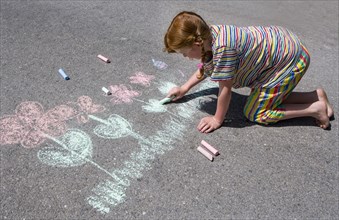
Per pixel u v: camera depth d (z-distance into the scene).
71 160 2.77
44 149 2.84
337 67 4.20
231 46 2.75
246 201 2.60
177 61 3.98
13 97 3.27
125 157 2.83
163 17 4.80
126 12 4.81
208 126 3.11
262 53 2.88
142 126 3.12
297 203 2.62
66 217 2.39
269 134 3.15
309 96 3.24
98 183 2.62
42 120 3.08
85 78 3.59
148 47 4.16
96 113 3.20
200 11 5.07
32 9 4.65
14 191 2.52
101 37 4.24
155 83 3.63
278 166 2.88
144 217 2.44
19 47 3.93
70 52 3.94
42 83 3.46
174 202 2.54
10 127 2.99
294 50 2.96
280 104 3.17
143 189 2.61
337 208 2.61
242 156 2.94
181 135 3.07
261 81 3.05
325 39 4.74
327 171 2.88
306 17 5.26
